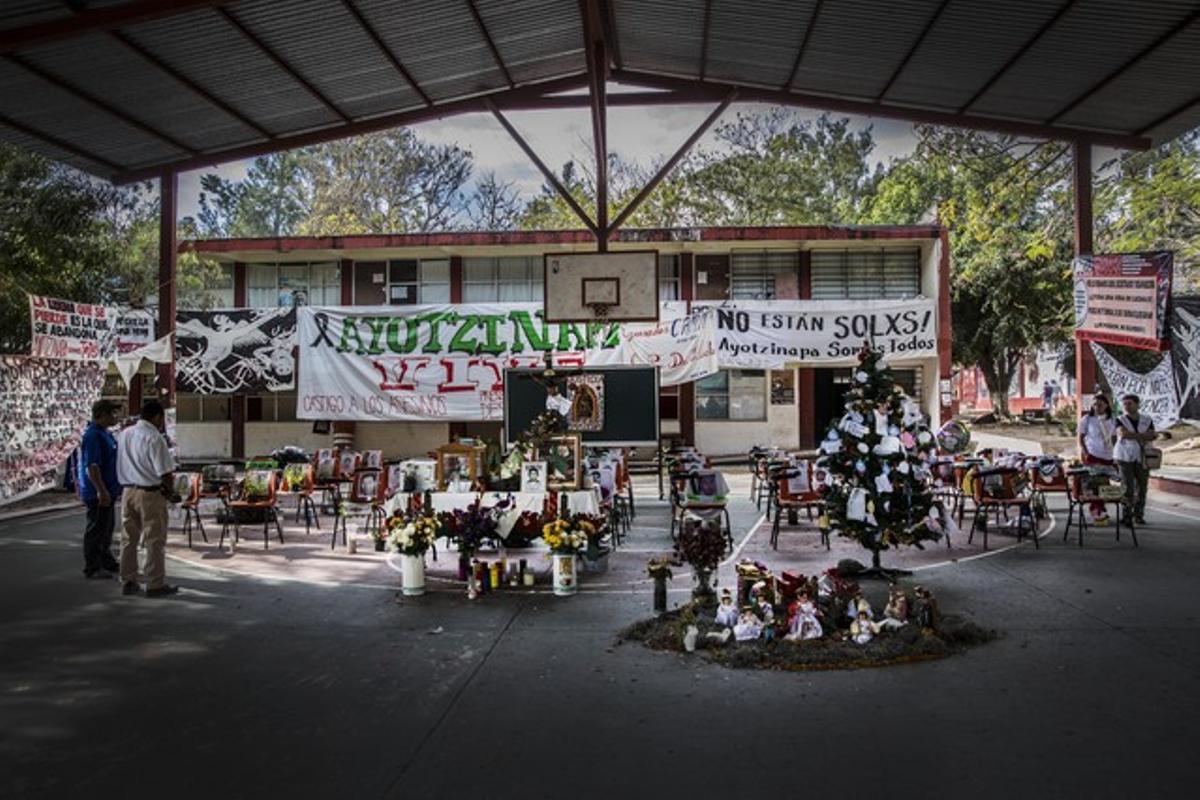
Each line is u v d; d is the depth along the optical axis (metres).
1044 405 31.67
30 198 14.79
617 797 3.50
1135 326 11.48
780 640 5.41
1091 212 12.87
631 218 31.05
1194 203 19.69
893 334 17.39
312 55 10.52
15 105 10.36
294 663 5.39
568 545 7.15
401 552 7.18
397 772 3.78
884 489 7.16
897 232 18.52
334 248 19.06
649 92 13.51
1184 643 5.51
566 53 12.46
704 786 3.58
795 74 12.38
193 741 4.16
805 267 19.64
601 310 13.34
